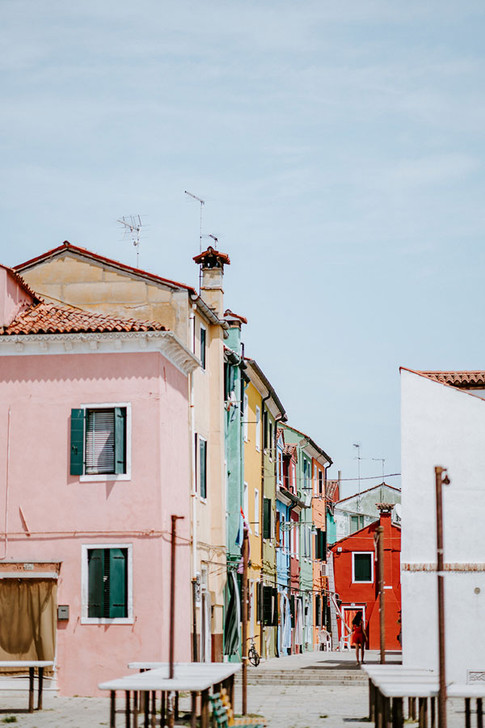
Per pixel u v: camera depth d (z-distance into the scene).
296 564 57.09
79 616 27.83
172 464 29.62
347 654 53.59
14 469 28.50
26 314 30.34
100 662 27.64
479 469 32.91
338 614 67.94
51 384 28.69
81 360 28.70
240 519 38.75
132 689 16.67
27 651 27.75
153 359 28.56
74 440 28.33
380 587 25.83
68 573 28.03
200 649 32.69
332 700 27.56
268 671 34.88
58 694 27.58
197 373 33.72
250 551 43.56
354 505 80.50
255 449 45.75
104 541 28.03
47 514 28.25
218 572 35.22
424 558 32.81
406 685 17.64
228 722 20.06
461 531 32.75
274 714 23.80
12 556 28.20
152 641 27.61
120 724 21.05
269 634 47.72
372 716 22.38
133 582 27.86
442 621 16.62
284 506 54.81
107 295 32.84
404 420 33.47
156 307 32.59
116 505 28.14
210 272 37.44
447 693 16.77
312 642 61.75
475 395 33.19
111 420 28.48
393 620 63.12
